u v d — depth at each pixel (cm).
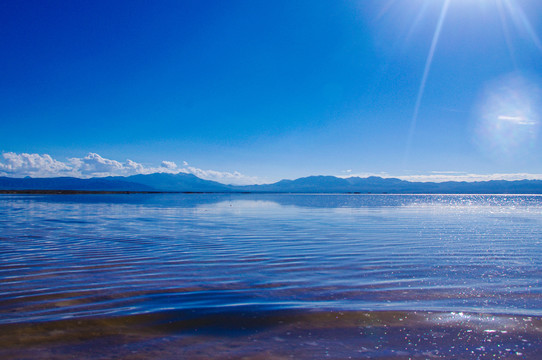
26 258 1166
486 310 652
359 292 779
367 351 486
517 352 483
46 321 591
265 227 2234
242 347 496
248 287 819
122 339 521
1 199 8325
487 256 1237
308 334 543
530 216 3525
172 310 650
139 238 1680
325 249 1373
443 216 3456
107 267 1034
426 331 555
